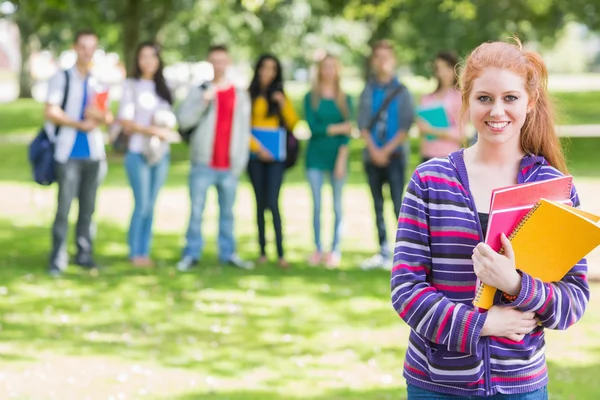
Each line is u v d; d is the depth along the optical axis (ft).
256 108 30.63
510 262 8.64
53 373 18.97
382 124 30.09
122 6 84.69
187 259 31.01
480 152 9.39
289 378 18.88
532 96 9.23
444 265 9.16
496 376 8.98
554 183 8.89
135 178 30.60
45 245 35.24
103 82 29.25
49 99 28.30
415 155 72.95
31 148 28.63
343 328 23.20
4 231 38.40
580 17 90.22
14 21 161.68
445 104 29.30
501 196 8.67
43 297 26.18
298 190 53.36
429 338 8.93
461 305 8.89
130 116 29.96
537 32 110.42
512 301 8.77
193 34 124.77
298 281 29.07
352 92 167.22
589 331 22.62
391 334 22.62
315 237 32.24
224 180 31.04
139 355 20.48
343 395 17.76
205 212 44.88
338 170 31.60
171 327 23.11
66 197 29.25
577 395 17.74
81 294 26.68
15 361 19.80
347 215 43.73
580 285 9.21
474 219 9.12
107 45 132.26
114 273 29.76
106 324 23.30
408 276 9.16
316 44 123.03
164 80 30.35
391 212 44.70
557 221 8.55
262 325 23.44
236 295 26.91
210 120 30.25
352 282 28.96
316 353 20.86
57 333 22.27
